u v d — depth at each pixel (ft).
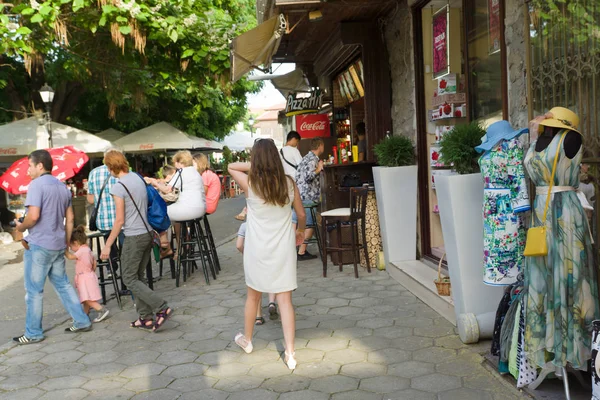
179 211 22.85
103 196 21.21
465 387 11.91
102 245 40.09
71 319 19.47
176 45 33.37
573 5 11.71
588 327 10.61
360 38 25.17
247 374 13.39
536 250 10.68
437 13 20.76
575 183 10.73
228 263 28.60
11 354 16.05
